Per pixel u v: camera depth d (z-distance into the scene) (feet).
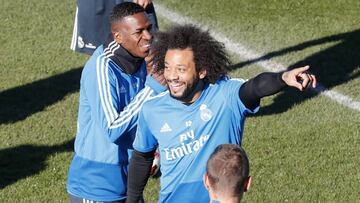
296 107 103.76
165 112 56.18
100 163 63.41
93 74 61.93
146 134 58.08
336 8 141.49
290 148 92.89
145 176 60.59
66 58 123.65
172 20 138.41
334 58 120.98
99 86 61.52
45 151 93.91
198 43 54.44
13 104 108.06
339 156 90.99
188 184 56.65
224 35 130.93
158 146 59.57
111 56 62.39
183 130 55.83
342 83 111.96
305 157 90.63
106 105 61.31
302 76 51.55
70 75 117.50
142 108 57.06
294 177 86.33
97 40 100.68
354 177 86.33
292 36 129.90
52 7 146.61
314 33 130.93
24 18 141.28
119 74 62.44
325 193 83.15
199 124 55.62
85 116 63.16
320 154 91.45
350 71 116.16
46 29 136.05
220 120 55.62
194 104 55.62
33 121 102.53
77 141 64.28
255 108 55.31
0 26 137.69
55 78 116.47
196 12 141.49
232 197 47.50
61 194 84.43
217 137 55.88
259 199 81.92
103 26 100.12
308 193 83.10
